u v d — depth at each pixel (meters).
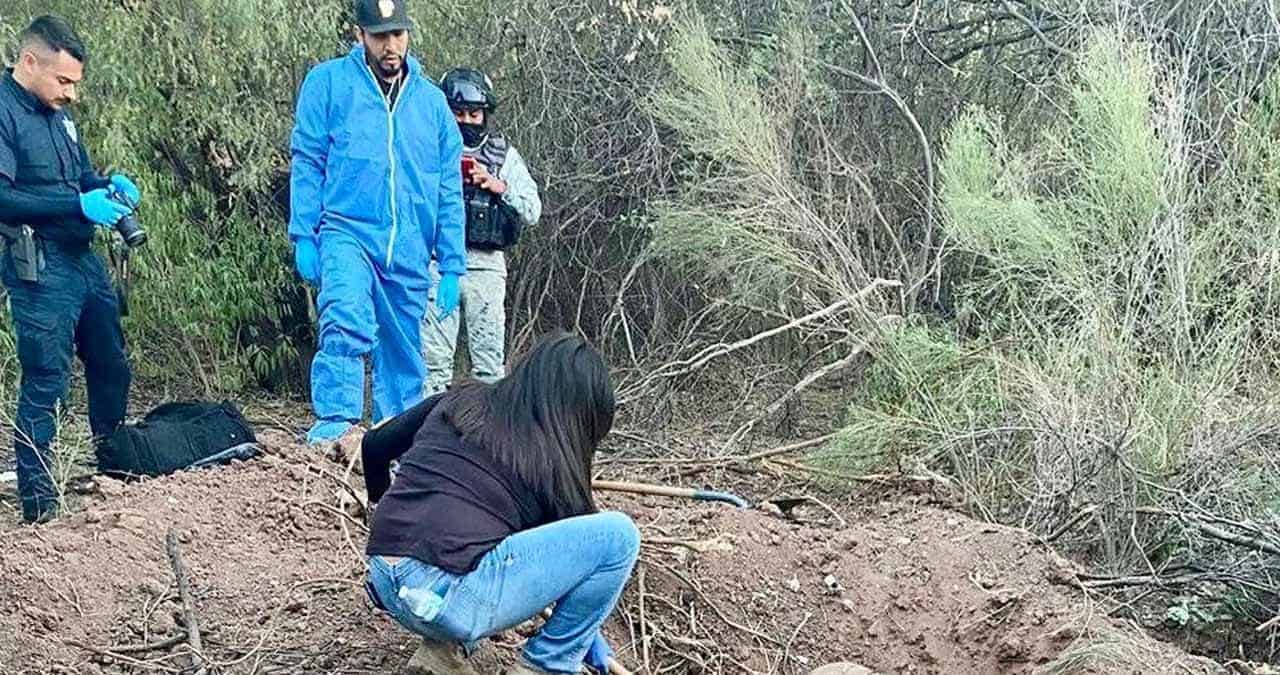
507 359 9.07
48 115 5.59
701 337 8.67
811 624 4.86
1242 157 7.09
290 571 4.85
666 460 6.84
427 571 3.58
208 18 7.86
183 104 8.16
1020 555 5.05
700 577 4.91
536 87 9.07
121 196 5.84
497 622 3.64
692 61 7.78
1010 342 6.91
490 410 3.73
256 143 8.21
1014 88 8.80
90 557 4.77
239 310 8.54
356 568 4.88
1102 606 4.91
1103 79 6.79
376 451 4.03
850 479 6.64
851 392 7.96
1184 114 7.25
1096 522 5.83
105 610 4.57
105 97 7.93
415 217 6.36
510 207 7.02
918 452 6.66
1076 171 7.36
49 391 5.71
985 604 4.74
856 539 5.15
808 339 8.01
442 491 3.65
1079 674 4.31
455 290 6.56
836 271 7.69
